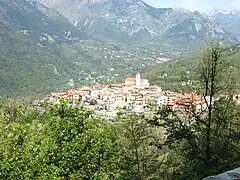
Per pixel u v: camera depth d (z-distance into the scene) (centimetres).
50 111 2022
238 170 1102
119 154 2378
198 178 2100
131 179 2458
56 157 1859
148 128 2542
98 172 2069
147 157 2592
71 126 1959
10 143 1884
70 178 1873
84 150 1975
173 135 2128
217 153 2159
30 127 1995
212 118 2184
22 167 1780
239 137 2212
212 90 2125
